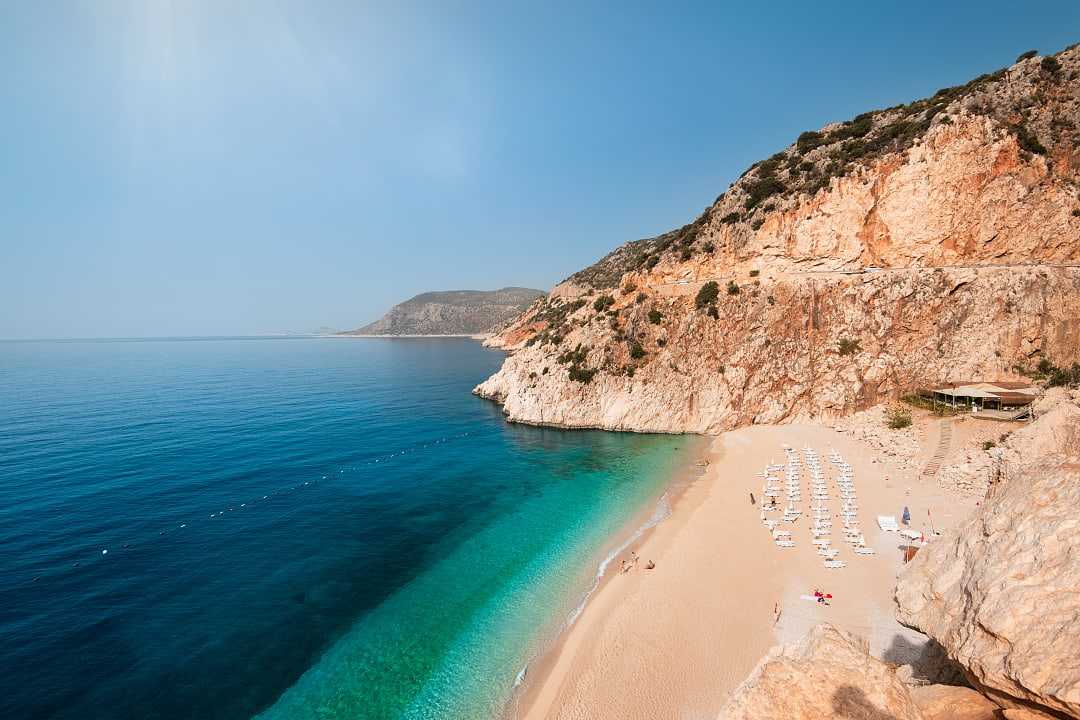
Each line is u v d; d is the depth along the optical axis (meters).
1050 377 49.19
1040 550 8.23
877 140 70.62
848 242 67.69
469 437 70.12
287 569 32.81
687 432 68.38
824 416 62.28
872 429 54.59
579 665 22.86
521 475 52.81
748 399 66.94
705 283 75.31
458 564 33.19
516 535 37.53
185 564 33.50
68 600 29.19
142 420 79.62
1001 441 40.38
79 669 23.53
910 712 7.58
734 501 41.78
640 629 25.03
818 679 8.04
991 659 7.55
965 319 56.47
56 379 139.00
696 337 71.62
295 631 26.34
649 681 21.56
